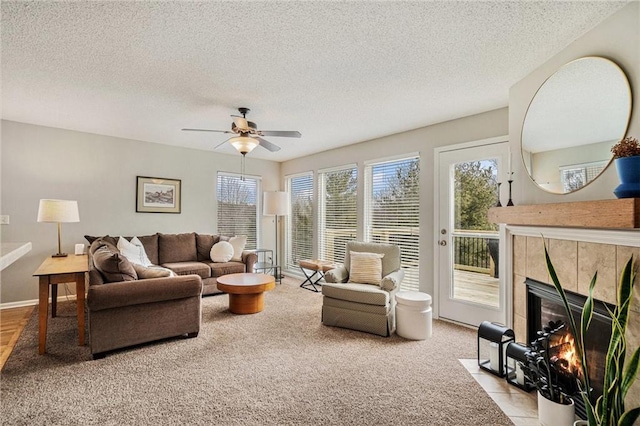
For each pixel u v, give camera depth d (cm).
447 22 184
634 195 145
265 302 427
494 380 226
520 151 257
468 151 346
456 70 245
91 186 441
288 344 287
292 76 256
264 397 203
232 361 252
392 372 237
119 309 261
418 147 396
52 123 395
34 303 401
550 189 219
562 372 186
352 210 491
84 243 435
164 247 473
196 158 541
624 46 167
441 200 370
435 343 294
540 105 230
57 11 175
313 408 192
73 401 196
